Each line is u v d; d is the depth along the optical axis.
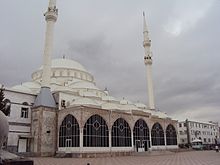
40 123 45.69
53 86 59.69
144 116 58.88
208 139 113.38
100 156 43.84
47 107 47.66
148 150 55.69
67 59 76.00
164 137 64.62
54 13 54.59
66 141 45.22
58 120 48.41
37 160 34.47
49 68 51.72
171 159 35.97
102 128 47.22
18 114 46.59
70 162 30.39
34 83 61.16
